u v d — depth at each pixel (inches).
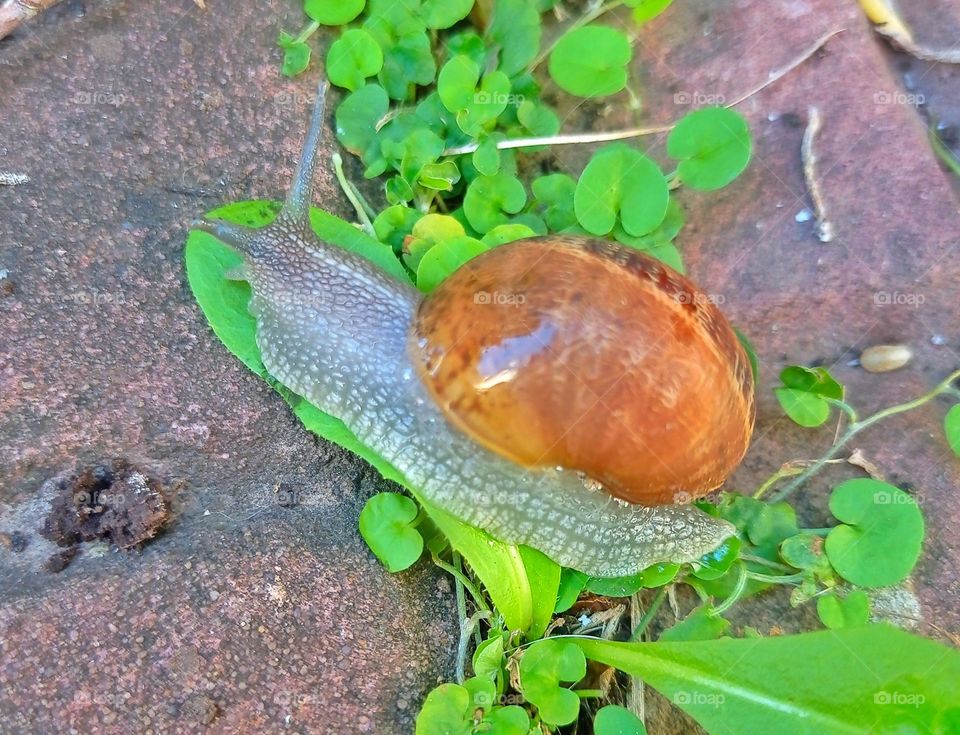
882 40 3.9
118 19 3.3
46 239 3.1
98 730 2.6
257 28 3.5
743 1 3.7
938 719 2.6
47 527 2.8
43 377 2.9
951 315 3.5
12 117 3.2
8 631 2.6
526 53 3.6
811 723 2.7
